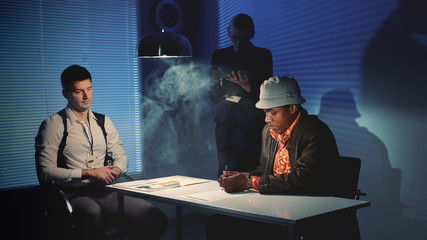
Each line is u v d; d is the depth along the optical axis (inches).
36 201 147.6
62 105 158.9
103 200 117.3
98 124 125.4
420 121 117.1
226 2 172.9
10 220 145.3
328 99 139.2
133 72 174.1
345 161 101.7
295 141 97.0
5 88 148.3
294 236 71.5
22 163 151.9
